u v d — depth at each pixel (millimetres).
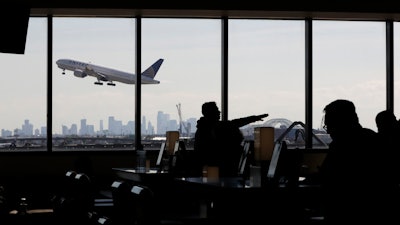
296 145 11172
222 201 4152
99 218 3525
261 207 4125
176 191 5289
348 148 3777
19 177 10172
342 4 10391
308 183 4473
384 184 3738
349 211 3715
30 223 7883
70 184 4270
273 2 10242
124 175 7918
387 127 5445
